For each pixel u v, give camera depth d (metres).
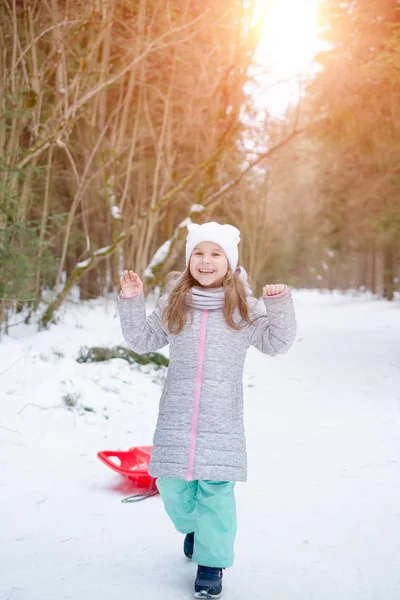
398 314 17.03
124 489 3.68
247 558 2.74
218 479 2.41
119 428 5.18
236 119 10.45
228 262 2.67
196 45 11.48
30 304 9.61
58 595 2.33
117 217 11.30
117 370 6.88
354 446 4.72
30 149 8.15
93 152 10.09
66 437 4.76
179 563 2.67
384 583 2.49
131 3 10.27
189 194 16.78
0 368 5.68
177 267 17.62
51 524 3.11
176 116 13.70
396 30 9.27
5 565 2.61
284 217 29.16
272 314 2.53
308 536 3.00
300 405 6.39
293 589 2.44
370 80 10.36
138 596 2.34
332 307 22.48
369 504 3.47
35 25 9.40
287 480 3.89
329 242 23.44
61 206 14.31
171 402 2.53
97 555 2.74
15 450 4.36
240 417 2.55
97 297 16.91
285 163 21.67
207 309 2.59
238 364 2.59
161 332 2.69
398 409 6.12
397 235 18.28
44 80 9.34
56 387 5.63
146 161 15.05
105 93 11.27
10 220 9.22
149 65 11.64
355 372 8.30
